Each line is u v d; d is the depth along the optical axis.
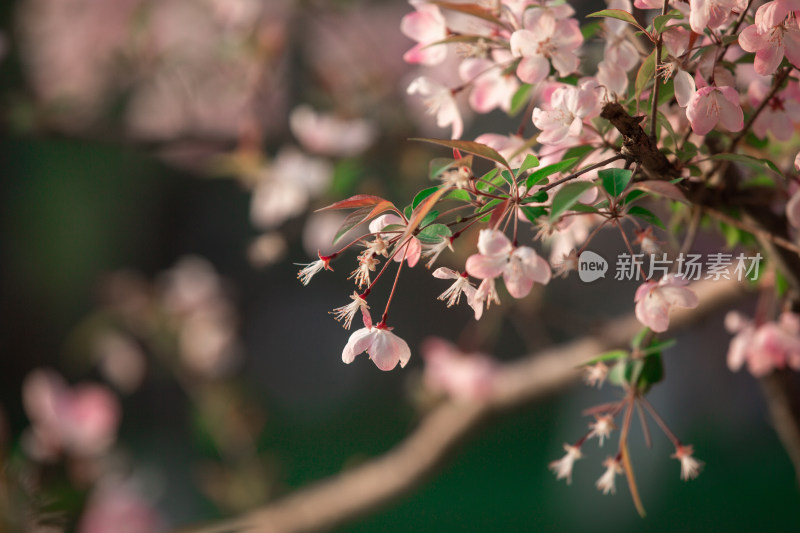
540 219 1.19
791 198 1.33
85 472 2.36
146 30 3.02
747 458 5.38
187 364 3.36
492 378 2.34
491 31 1.31
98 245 7.79
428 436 2.35
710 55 1.22
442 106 1.34
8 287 7.43
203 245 8.55
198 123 2.80
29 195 7.51
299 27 2.81
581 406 4.64
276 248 2.43
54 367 7.32
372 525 5.20
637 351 1.33
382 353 1.21
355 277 1.21
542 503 5.40
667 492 4.95
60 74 3.70
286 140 2.46
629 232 1.29
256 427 3.11
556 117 1.21
